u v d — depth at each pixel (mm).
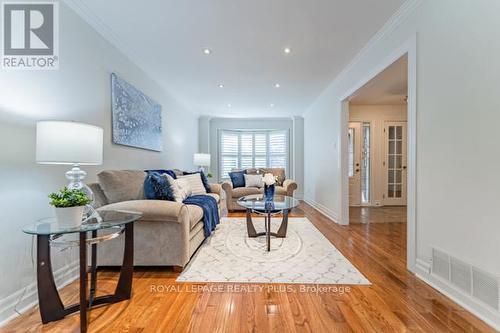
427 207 1834
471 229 1487
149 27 2328
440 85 1703
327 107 4254
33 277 1664
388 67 2369
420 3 1884
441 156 1700
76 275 2021
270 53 2857
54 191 1872
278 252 2496
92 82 2291
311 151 5480
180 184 3061
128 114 2865
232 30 2377
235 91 4348
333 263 2223
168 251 2045
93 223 1479
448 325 1371
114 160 2637
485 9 1388
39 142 1458
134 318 1445
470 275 1493
